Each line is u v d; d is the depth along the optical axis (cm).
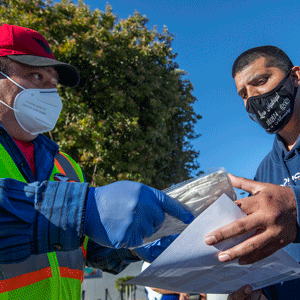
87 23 1048
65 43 970
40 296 93
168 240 105
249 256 83
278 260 92
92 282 1188
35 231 66
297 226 83
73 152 976
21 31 129
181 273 86
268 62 167
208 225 79
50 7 1058
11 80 127
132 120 1031
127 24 1194
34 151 129
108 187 71
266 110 169
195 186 87
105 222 66
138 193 68
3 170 98
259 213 80
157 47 1209
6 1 1009
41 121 131
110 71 1092
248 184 111
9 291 86
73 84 152
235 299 115
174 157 1264
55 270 101
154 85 1133
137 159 1017
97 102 1050
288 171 157
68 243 67
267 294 135
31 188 70
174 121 1306
